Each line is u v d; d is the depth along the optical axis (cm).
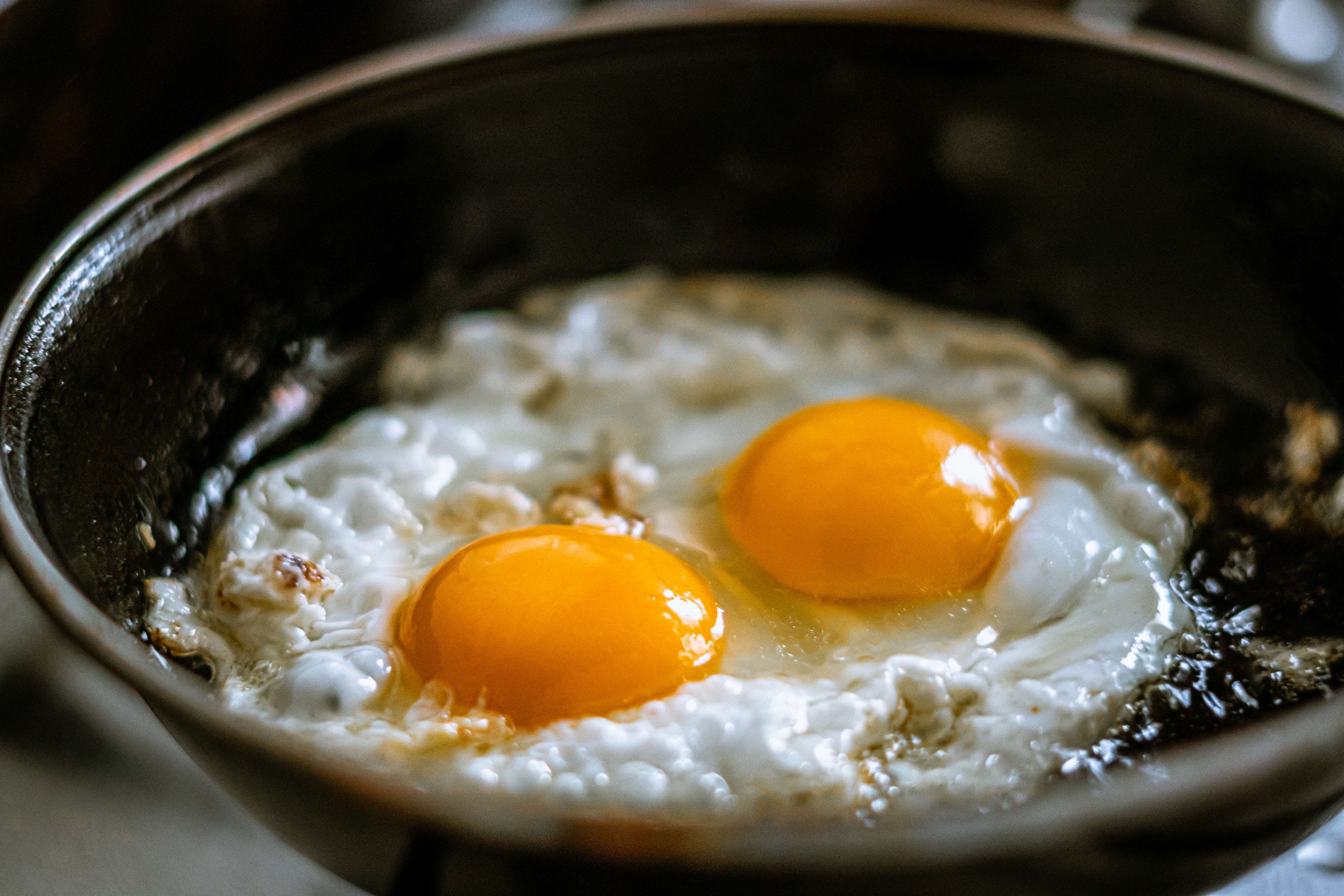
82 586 29
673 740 31
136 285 32
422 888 28
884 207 38
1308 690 32
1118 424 35
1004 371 36
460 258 37
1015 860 26
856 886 26
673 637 31
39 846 32
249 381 34
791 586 33
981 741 31
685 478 35
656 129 37
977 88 36
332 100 34
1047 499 34
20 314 30
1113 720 31
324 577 33
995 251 37
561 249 38
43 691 34
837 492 33
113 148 38
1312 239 34
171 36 37
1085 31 35
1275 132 34
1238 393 35
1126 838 26
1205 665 32
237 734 26
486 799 26
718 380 36
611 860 26
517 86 36
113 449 32
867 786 31
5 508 28
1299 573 33
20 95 36
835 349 37
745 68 36
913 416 34
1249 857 28
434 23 41
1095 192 36
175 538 33
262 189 34
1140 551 33
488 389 36
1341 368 34
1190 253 36
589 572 32
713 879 26
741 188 38
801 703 31
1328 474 34
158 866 32
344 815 27
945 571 33
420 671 32
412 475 34
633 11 38
